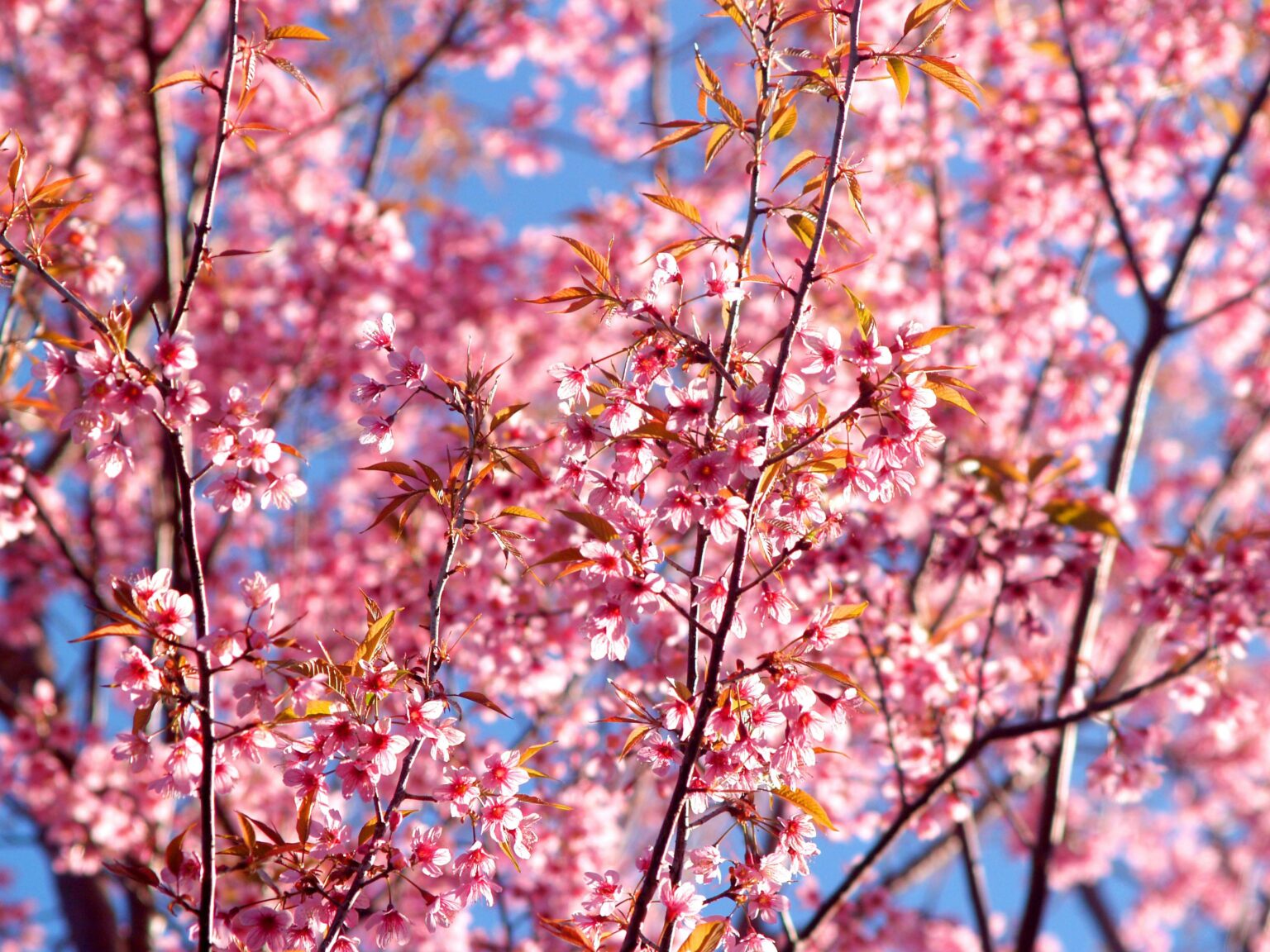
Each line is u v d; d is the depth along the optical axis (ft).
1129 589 16.48
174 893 9.09
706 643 15.10
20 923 30.01
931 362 21.80
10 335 15.29
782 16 9.61
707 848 9.45
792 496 9.02
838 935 18.43
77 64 31.58
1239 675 34.01
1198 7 24.39
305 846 9.16
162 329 8.86
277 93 29.89
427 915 9.18
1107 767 15.56
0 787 23.27
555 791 18.35
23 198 10.19
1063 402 24.75
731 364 9.00
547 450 15.58
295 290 26.71
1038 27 26.00
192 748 9.06
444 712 9.26
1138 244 24.77
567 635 17.40
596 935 9.16
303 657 9.43
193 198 24.47
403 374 9.83
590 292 8.69
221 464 8.95
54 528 19.10
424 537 20.61
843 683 9.00
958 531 15.64
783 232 28.71
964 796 17.51
